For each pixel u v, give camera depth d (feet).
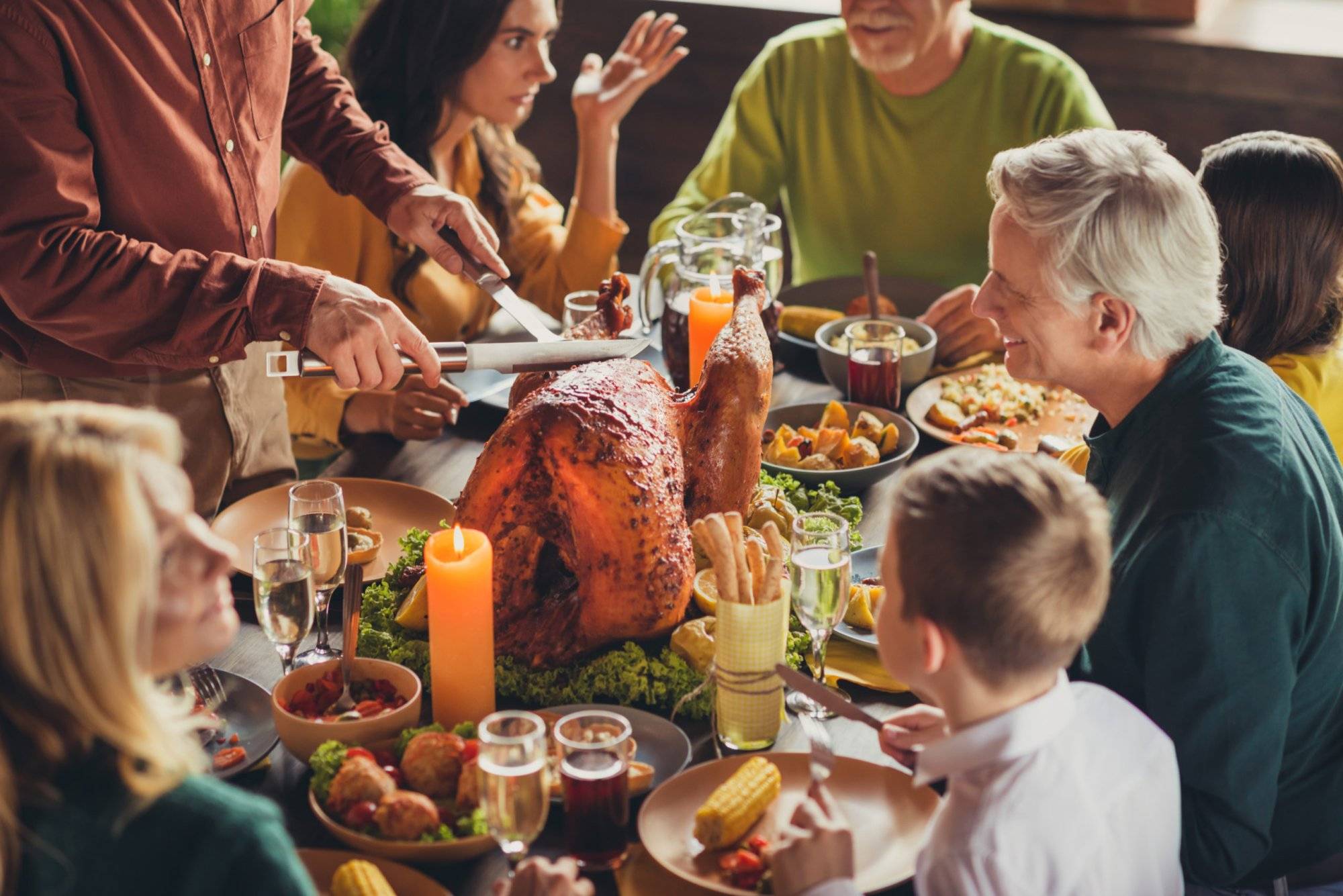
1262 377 5.74
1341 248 6.75
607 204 11.07
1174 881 4.77
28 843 3.57
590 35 15.66
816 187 12.27
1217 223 6.72
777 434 7.98
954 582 4.07
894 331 8.96
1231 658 5.17
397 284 10.52
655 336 9.91
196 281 6.60
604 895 4.70
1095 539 4.17
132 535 3.59
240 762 5.32
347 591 5.63
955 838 4.09
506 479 5.86
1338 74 12.89
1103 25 13.79
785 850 4.28
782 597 5.37
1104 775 4.48
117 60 6.76
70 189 6.62
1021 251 5.68
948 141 11.65
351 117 8.50
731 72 15.26
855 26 10.86
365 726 5.13
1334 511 5.67
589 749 4.66
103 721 3.61
